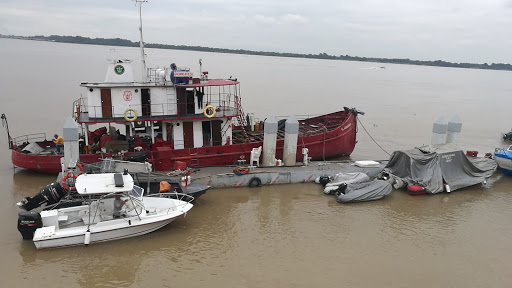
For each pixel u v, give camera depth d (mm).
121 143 24625
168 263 16359
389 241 18703
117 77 25531
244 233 19078
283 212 21594
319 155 29969
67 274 15469
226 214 21094
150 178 22297
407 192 25000
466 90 121875
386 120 52750
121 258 16625
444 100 85062
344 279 15516
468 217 21766
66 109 49625
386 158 32844
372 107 66812
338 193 23625
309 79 140125
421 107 69625
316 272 15914
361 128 46156
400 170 26062
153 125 26250
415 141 39875
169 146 25625
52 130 38406
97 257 16641
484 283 15648
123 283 15055
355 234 19297
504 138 41938
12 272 15430
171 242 18000
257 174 24875
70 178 19781
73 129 22094
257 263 16484
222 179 24250
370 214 21719
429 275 16031
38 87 71000
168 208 19109
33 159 25109
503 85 166500
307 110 58281
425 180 24891
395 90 109562
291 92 86250
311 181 25984
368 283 15320
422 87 128125
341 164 28031
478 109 69125
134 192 19000
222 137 27078
